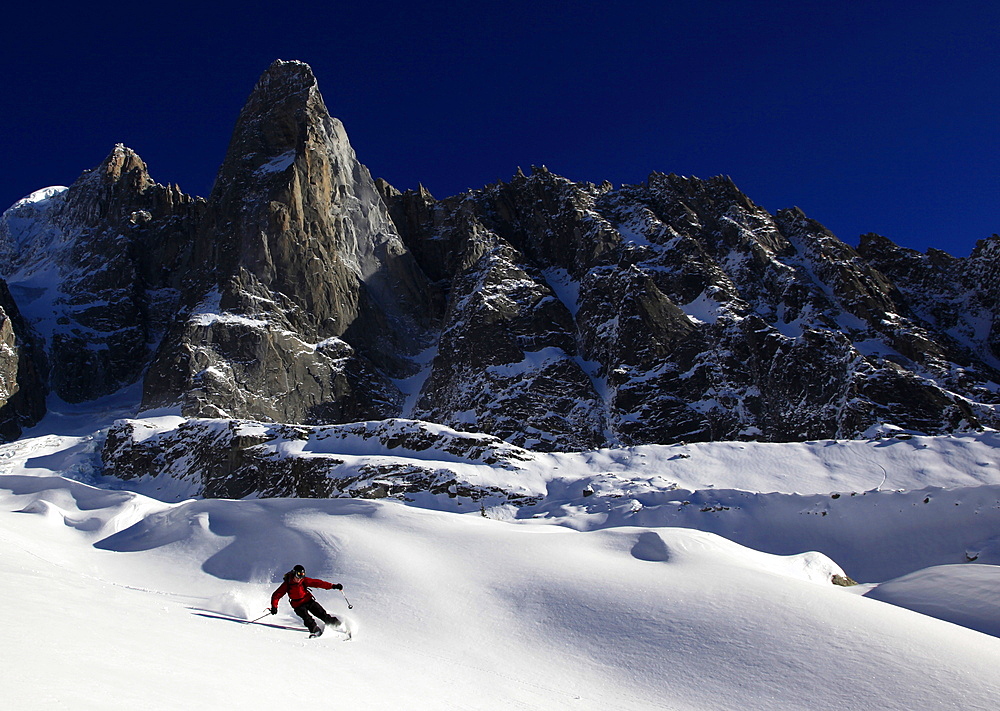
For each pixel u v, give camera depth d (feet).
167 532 83.87
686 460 166.50
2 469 236.22
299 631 44.91
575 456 174.70
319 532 71.72
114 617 34.71
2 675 18.22
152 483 224.74
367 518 79.61
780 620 47.26
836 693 37.68
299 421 282.97
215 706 21.03
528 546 68.54
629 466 165.27
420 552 67.10
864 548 92.53
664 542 66.69
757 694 38.27
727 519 106.01
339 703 26.20
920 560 86.63
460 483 155.02
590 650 46.09
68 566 66.80
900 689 37.68
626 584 55.88
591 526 113.60
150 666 24.52
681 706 37.47
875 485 146.92
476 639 48.47
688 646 44.83
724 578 56.29
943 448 160.66
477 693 35.06
